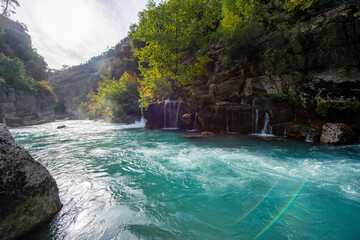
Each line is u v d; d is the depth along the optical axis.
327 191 3.32
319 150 6.46
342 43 8.66
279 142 8.00
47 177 2.60
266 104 10.20
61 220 2.46
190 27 13.37
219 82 14.85
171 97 18.47
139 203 3.01
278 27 11.48
